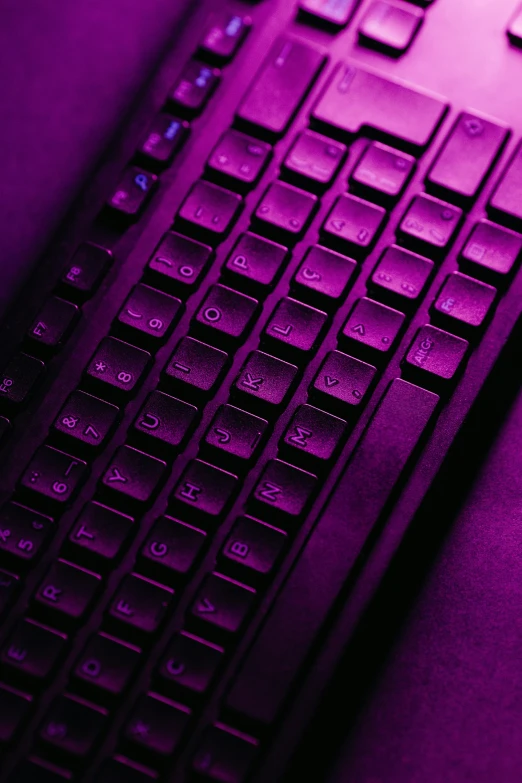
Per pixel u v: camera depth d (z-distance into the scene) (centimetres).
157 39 66
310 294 62
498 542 63
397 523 61
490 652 61
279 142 63
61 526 61
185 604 60
